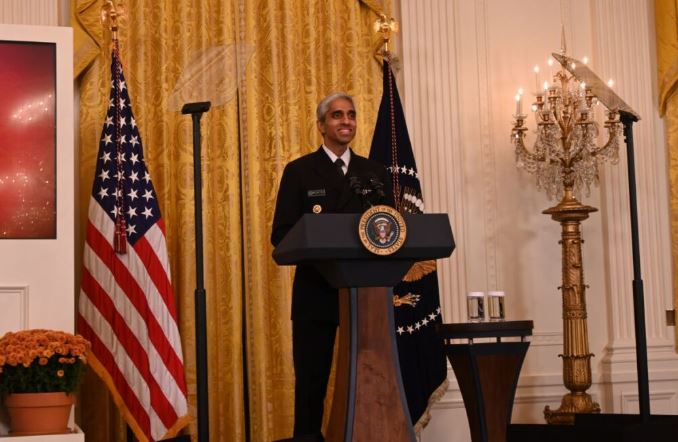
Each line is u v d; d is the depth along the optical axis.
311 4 6.25
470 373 5.01
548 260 6.61
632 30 6.87
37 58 4.74
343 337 3.75
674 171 6.79
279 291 5.98
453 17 6.62
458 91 6.56
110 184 5.27
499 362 5.02
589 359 6.05
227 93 5.15
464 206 6.50
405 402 3.70
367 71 6.36
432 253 3.75
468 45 6.64
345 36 6.32
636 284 5.01
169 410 5.09
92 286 5.19
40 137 4.71
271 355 5.98
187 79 5.12
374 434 3.65
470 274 6.48
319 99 6.24
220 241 5.94
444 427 6.24
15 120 4.69
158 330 5.14
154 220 5.28
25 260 4.63
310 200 4.87
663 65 6.81
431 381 5.68
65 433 4.07
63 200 4.71
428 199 6.44
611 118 6.04
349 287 3.70
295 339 4.75
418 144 6.48
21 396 4.08
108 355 5.13
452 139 6.51
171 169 5.89
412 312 5.70
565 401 6.08
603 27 6.84
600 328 6.65
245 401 6.03
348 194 4.86
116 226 5.21
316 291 4.70
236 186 5.97
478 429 5.01
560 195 6.18
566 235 6.11
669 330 6.71
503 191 6.59
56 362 4.16
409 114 6.50
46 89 4.74
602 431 4.68
